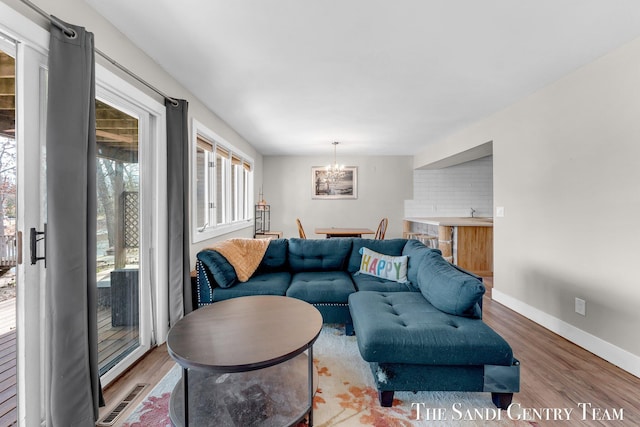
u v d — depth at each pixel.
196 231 2.99
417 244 3.00
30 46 1.30
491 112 3.46
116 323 1.95
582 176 2.32
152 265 2.29
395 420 1.50
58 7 1.43
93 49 1.46
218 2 1.59
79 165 1.37
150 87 2.06
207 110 3.33
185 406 1.27
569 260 2.44
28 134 1.30
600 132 2.17
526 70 2.39
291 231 6.42
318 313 1.80
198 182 3.31
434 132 4.40
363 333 1.68
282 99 3.07
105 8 1.65
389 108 3.34
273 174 6.41
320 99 3.06
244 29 1.84
